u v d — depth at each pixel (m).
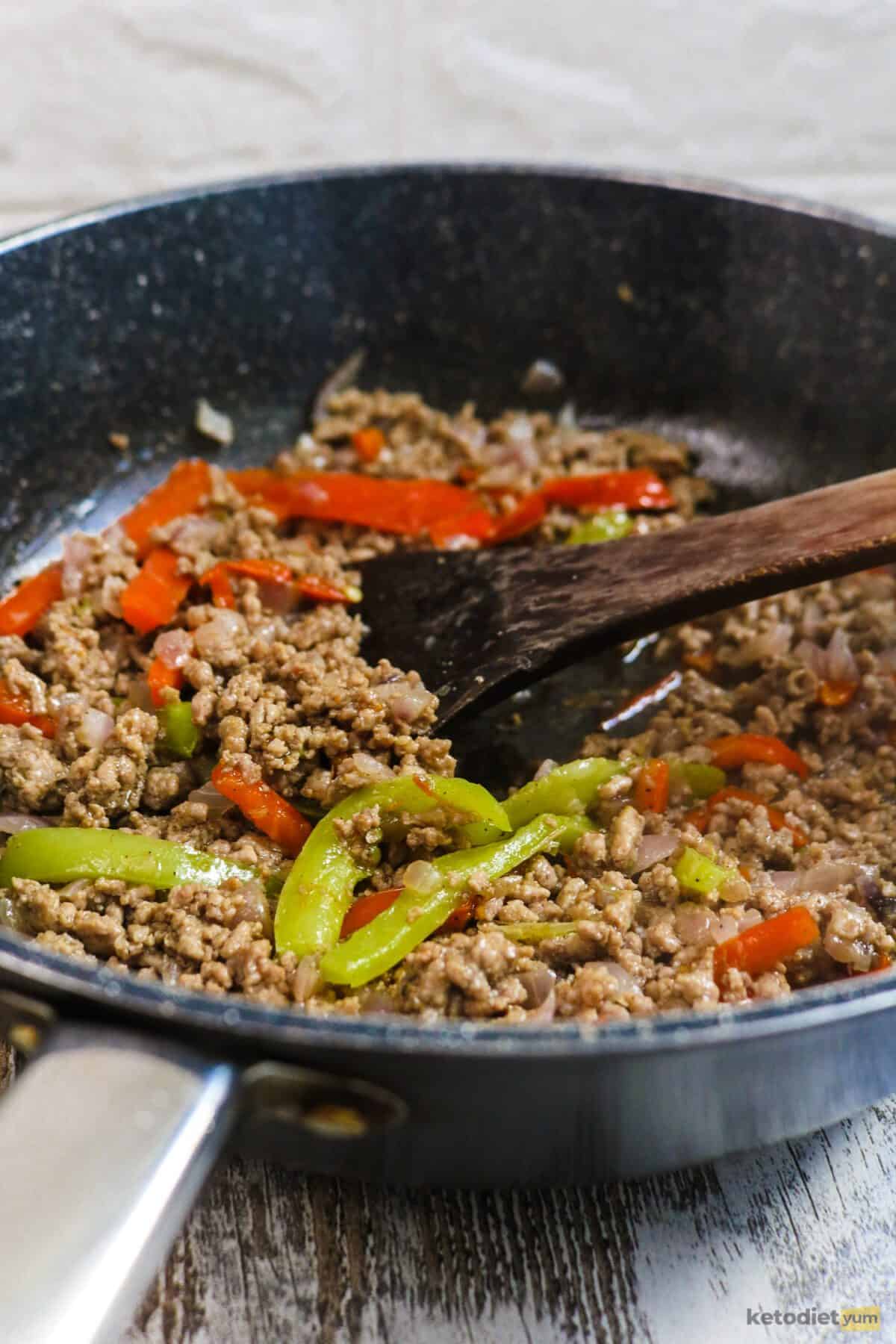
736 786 0.60
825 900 0.54
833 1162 0.54
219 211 0.67
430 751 0.58
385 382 0.73
